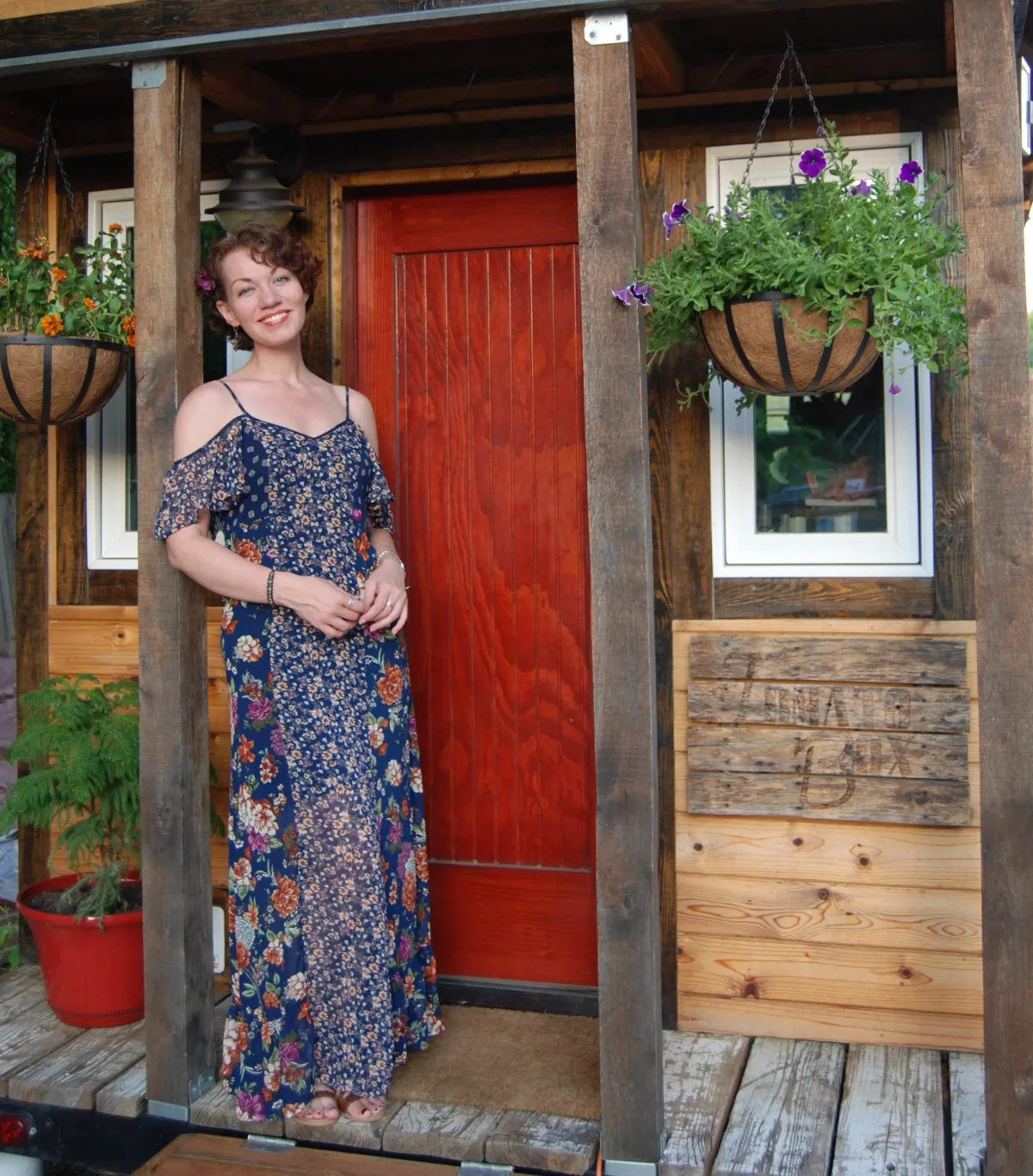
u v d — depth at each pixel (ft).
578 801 10.28
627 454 7.55
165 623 8.46
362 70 9.81
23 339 9.08
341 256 10.42
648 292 7.52
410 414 10.52
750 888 9.50
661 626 9.62
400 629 8.34
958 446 9.06
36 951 11.19
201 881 8.71
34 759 10.28
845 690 9.20
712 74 9.39
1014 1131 7.20
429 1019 9.09
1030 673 7.09
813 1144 7.76
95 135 10.85
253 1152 8.16
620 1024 7.63
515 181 10.16
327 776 7.96
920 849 9.16
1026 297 7.07
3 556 14.82
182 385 8.49
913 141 9.23
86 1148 8.73
